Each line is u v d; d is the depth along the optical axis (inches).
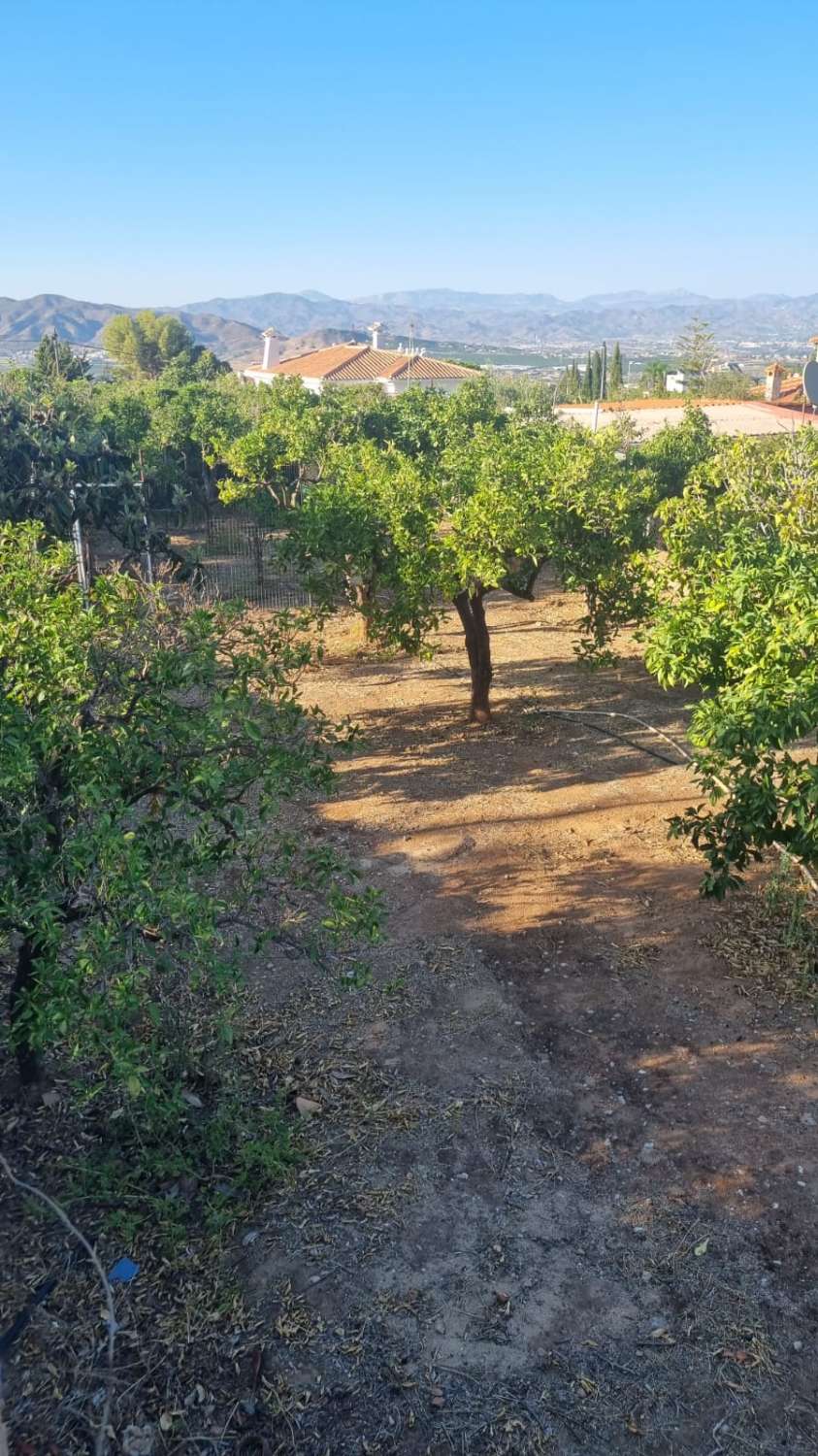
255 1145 238.8
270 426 1120.8
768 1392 186.1
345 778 491.2
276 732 254.5
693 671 333.4
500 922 356.8
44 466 713.6
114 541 1055.0
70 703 236.1
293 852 259.8
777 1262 214.4
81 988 204.5
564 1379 189.2
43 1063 267.1
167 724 234.8
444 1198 233.6
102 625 255.6
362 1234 223.0
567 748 526.6
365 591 599.5
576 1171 241.8
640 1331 198.8
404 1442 177.9
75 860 198.8
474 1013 303.7
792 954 332.2
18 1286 207.2
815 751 485.7
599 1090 270.1
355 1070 277.7
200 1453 175.8
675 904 366.9
